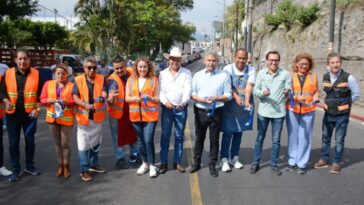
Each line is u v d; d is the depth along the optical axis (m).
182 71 6.79
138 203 5.61
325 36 22.64
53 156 8.05
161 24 45.41
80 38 32.97
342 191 6.08
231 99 6.88
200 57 107.75
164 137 6.95
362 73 18.27
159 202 5.64
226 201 5.67
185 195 5.91
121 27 32.91
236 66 6.95
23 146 8.88
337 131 7.04
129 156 7.82
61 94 6.46
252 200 5.71
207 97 6.66
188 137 10.11
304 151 6.91
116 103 7.09
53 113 6.49
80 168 6.98
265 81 6.79
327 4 24.23
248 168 7.27
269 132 10.72
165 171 7.01
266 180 6.59
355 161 7.82
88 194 5.96
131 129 7.28
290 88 6.78
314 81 6.88
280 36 32.41
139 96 6.66
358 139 10.14
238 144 7.27
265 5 43.94
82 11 32.78
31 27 47.62
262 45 38.16
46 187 6.25
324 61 22.45
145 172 6.96
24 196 5.88
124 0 32.47
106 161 7.73
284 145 9.20
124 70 7.14
